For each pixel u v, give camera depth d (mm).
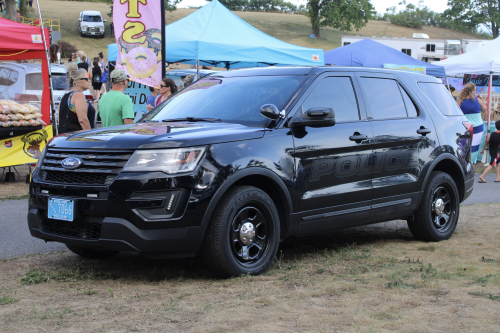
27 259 4867
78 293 3779
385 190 5156
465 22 83688
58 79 18172
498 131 11594
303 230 4582
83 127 7586
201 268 4488
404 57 16266
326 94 4898
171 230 3846
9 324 3150
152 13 9453
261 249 4305
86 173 3988
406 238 5945
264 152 4266
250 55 12492
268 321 3168
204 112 4879
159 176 3828
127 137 4035
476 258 4895
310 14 73062
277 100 4668
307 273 4301
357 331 3000
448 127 6000
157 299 3637
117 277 4262
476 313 3322
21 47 10031
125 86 7566
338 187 4777
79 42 46375
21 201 8258
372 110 5227
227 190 4105
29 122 9875
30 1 42312
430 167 5621
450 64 16562
